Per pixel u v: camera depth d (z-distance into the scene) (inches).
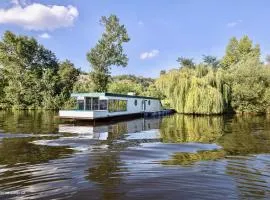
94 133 905.5
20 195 356.5
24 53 2805.1
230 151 624.1
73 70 2915.8
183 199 346.3
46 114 1836.9
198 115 1855.3
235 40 3969.0
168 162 519.2
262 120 1464.1
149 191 371.2
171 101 1988.2
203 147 669.9
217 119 1533.0
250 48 3882.9
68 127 1069.1
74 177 426.6
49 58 3034.0
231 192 369.1
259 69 2124.8
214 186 390.3
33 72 2780.5
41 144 693.3
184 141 762.2
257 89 2042.3
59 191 370.0
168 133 928.9
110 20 2551.7
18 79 2650.1
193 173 449.1
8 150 617.9
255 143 731.4
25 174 440.5
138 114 1716.3
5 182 403.2
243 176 434.9
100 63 2591.0
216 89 1887.3
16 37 2780.5
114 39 2576.3
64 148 643.5
